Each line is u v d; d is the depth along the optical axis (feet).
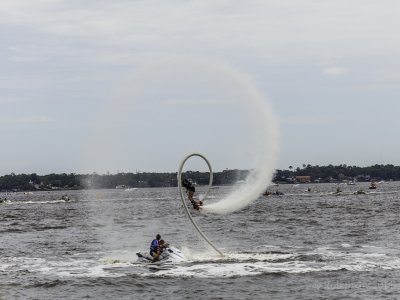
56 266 342.44
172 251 341.21
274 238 483.51
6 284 287.07
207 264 324.80
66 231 608.19
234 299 250.37
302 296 253.03
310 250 392.27
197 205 327.67
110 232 577.02
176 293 261.44
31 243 485.97
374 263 328.08
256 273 298.15
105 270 319.47
